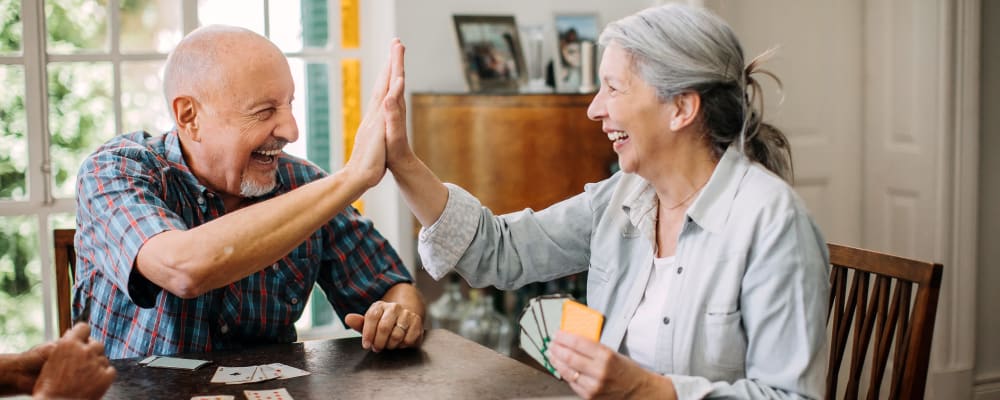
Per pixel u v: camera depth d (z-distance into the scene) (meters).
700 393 1.33
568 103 3.32
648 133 1.55
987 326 3.55
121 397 1.42
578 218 1.84
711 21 1.53
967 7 3.29
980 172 3.45
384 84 1.74
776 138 1.64
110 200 1.70
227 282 1.59
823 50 3.54
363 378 1.51
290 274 1.93
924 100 3.36
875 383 1.75
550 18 3.57
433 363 1.60
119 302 1.83
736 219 1.50
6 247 3.11
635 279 1.67
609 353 1.29
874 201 3.62
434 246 1.78
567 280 3.50
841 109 3.60
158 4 3.23
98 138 3.20
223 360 1.62
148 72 3.24
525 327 1.74
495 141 3.29
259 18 3.36
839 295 1.86
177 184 1.84
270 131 1.80
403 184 1.75
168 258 1.56
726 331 1.47
